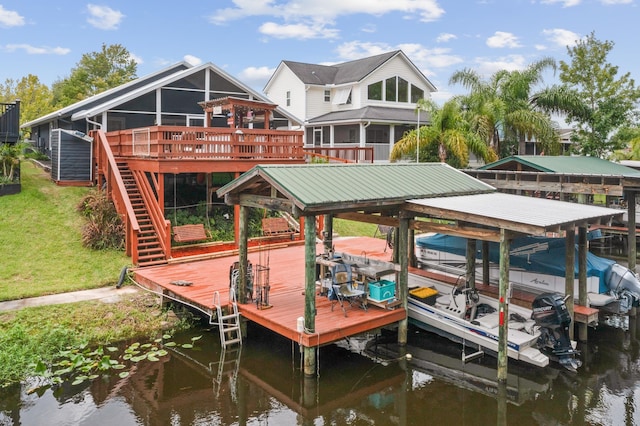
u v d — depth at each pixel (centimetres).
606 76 2705
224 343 1016
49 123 2553
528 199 1123
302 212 893
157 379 898
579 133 2752
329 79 3369
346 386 886
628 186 1356
